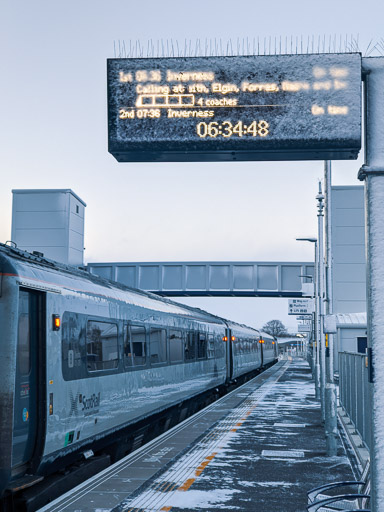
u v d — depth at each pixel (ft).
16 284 27.35
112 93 15.49
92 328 37.19
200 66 15.39
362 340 152.76
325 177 46.70
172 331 60.23
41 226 147.64
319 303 81.87
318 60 15.20
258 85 15.29
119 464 38.88
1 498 26.61
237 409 71.77
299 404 77.82
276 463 39.42
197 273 162.81
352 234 162.20
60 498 30.42
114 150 15.51
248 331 142.92
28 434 28.76
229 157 16.02
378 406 14.15
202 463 39.29
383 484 13.99
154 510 28.37
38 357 29.99
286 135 15.20
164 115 15.40
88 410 35.91
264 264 161.58
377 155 14.85
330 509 18.66
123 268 164.14
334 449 41.98
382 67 15.11
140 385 47.52
